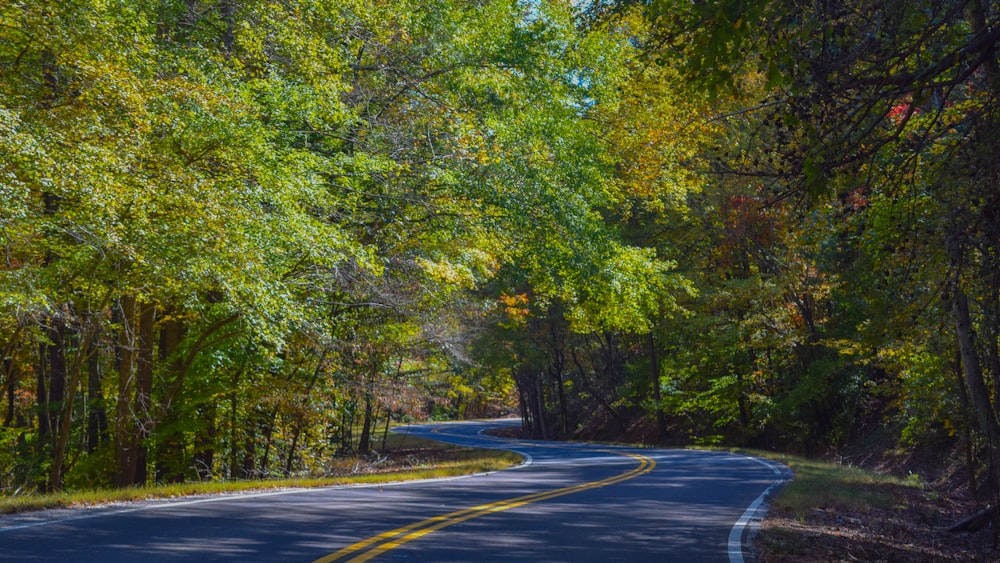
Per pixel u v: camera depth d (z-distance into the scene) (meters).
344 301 24.12
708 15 7.21
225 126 14.98
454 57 21.42
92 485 22.48
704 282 38.12
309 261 18.83
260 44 17.58
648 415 54.50
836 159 7.76
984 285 9.93
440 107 20.73
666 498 15.09
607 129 26.88
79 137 12.82
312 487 16.67
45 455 25.42
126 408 19.61
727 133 19.36
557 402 70.69
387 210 20.91
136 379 19.73
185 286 15.75
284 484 16.42
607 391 60.53
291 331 18.36
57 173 12.16
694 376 43.81
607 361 58.62
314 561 7.75
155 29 17.03
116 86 12.75
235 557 7.84
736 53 7.69
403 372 33.38
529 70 23.33
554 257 26.03
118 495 12.93
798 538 10.71
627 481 18.89
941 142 10.23
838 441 36.38
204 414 22.56
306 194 16.36
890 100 7.69
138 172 13.79
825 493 15.55
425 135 21.06
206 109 14.59
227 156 15.18
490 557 8.42
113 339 21.44
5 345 21.58
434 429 74.19
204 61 16.53
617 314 28.77
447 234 21.97
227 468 26.94
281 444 27.69
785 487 16.81
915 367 21.28
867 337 15.88
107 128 13.15
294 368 24.42
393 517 11.39
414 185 20.89
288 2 17.94
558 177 25.03
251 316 15.38
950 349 18.86
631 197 32.44
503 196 22.92
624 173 28.28
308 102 17.08
